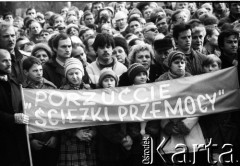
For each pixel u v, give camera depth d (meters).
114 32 14.34
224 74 11.22
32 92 10.81
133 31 14.42
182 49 11.82
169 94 11.12
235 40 11.73
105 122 10.96
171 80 11.16
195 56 11.73
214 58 11.54
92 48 12.70
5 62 10.70
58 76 11.41
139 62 11.77
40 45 11.89
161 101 11.10
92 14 15.67
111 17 15.77
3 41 11.71
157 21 14.61
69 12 16.20
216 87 11.19
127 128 11.13
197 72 11.61
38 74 10.95
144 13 16.03
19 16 17.00
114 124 11.07
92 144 11.05
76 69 10.96
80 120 10.90
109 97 11.02
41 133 10.88
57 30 14.41
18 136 10.66
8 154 10.58
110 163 11.06
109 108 11.00
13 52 11.90
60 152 10.94
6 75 10.72
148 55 11.77
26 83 11.08
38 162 10.90
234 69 11.23
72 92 10.95
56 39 11.47
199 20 13.53
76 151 10.93
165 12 15.80
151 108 11.08
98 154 11.05
